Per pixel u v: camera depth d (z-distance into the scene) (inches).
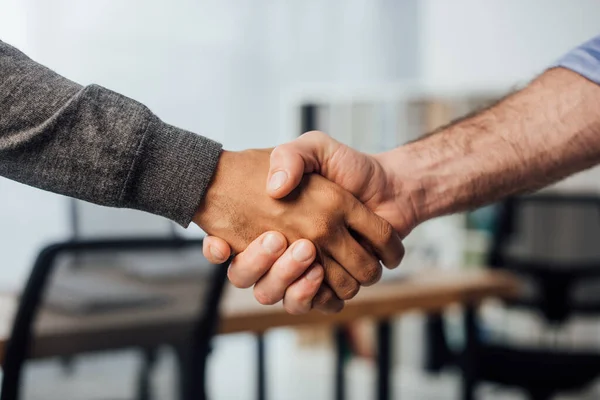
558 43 154.8
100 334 52.7
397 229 48.4
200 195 41.1
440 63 176.6
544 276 115.7
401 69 182.9
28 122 37.7
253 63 177.2
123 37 161.5
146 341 55.4
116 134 38.4
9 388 50.0
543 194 119.6
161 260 55.3
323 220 43.3
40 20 152.2
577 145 46.6
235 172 42.6
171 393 57.1
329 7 184.5
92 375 52.7
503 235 118.3
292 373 157.4
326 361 165.6
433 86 149.9
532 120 47.6
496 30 165.5
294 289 43.5
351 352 155.6
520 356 88.9
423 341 146.7
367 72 186.1
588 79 46.3
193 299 57.2
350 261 44.5
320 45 184.1
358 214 44.3
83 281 54.2
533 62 159.0
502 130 48.3
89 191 38.3
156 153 39.7
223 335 60.5
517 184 48.5
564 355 90.0
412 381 146.5
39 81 38.7
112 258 53.6
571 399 131.8
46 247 49.3
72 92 39.1
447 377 148.6
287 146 43.9
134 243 52.7
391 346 86.7
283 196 42.5
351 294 45.8
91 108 38.3
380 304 70.4
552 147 47.1
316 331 168.7
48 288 52.2
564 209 117.0
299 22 181.8
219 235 43.1
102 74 159.6
